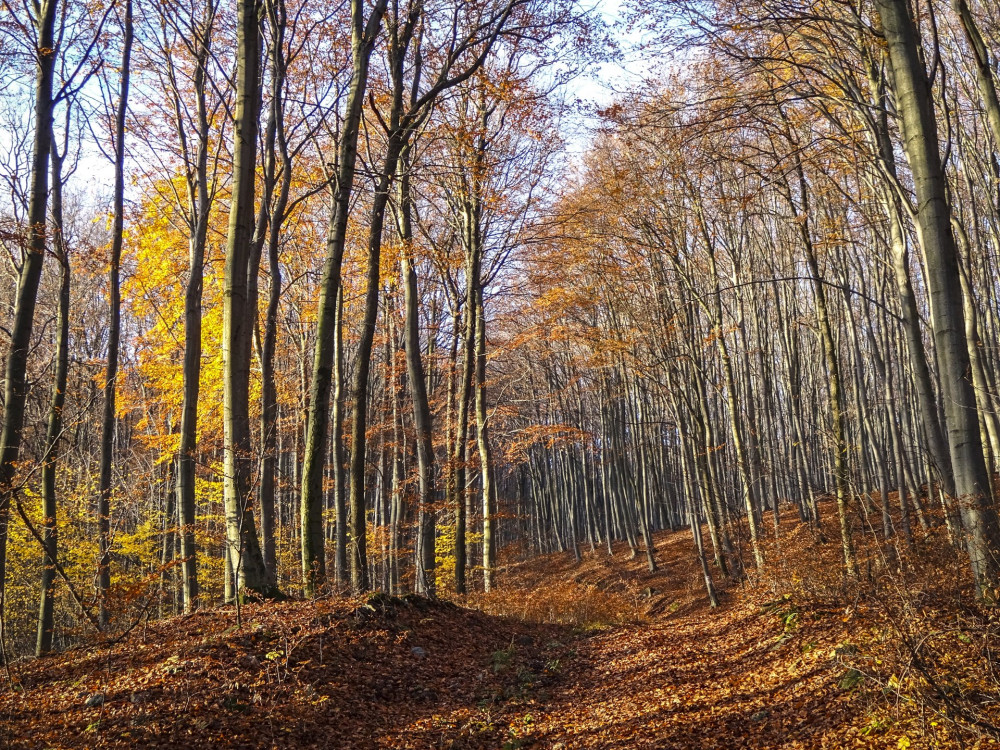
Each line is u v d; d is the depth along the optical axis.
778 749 6.17
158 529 19.66
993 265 22.08
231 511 10.30
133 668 7.79
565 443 31.56
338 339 18.42
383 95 15.08
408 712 7.85
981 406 13.37
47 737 6.03
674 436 35.97
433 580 16.55
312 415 10.78
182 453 11.83
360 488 12.93
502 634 12.20
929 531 8.37
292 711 7.02
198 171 14.11
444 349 25.22
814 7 10.91
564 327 20.48
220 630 8.86
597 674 9.96
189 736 6.23
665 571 27.53
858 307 26.48
